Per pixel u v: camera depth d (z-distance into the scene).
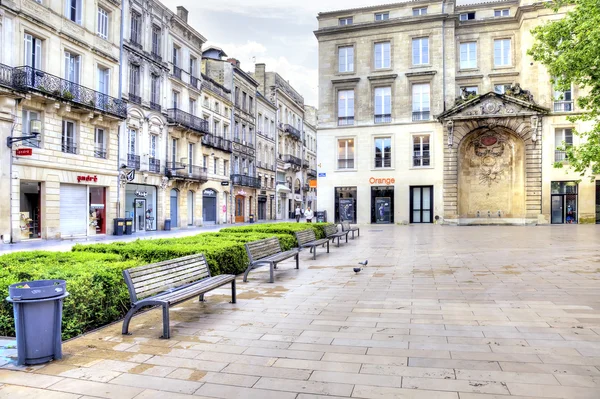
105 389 3.65
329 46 36.56
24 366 4.18
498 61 34.84
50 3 21.31
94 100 23.83
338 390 3.59
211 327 5.53
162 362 4.30
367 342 4.87
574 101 31.56
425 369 4.04
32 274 5.66
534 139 31.66
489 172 33.38
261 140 51.28
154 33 30.92
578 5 15.81
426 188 34.59
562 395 3.45
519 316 5.93
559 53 16.88
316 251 14.75
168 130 32.19
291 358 4.38
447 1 34.88
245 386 3.70
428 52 34.66
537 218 31.83
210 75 43.00
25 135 19.92
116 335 5.23
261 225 16.78
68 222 22.66
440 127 33.88
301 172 66.81
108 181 25.27
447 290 7.82
